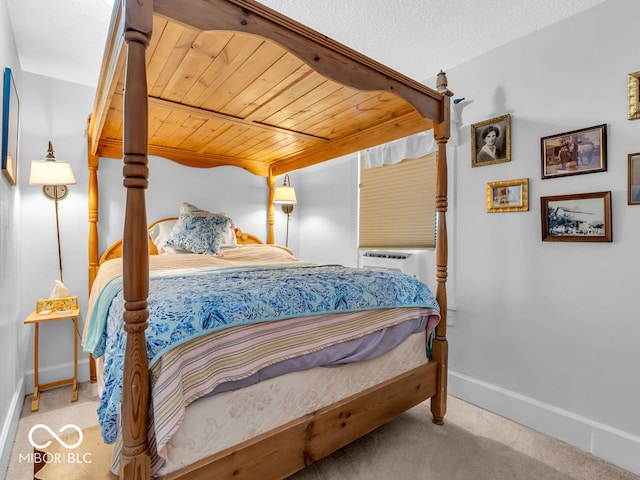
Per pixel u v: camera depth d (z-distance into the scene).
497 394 2.26
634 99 1.74
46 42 2.25
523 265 2.18
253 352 1.28
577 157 1.94
